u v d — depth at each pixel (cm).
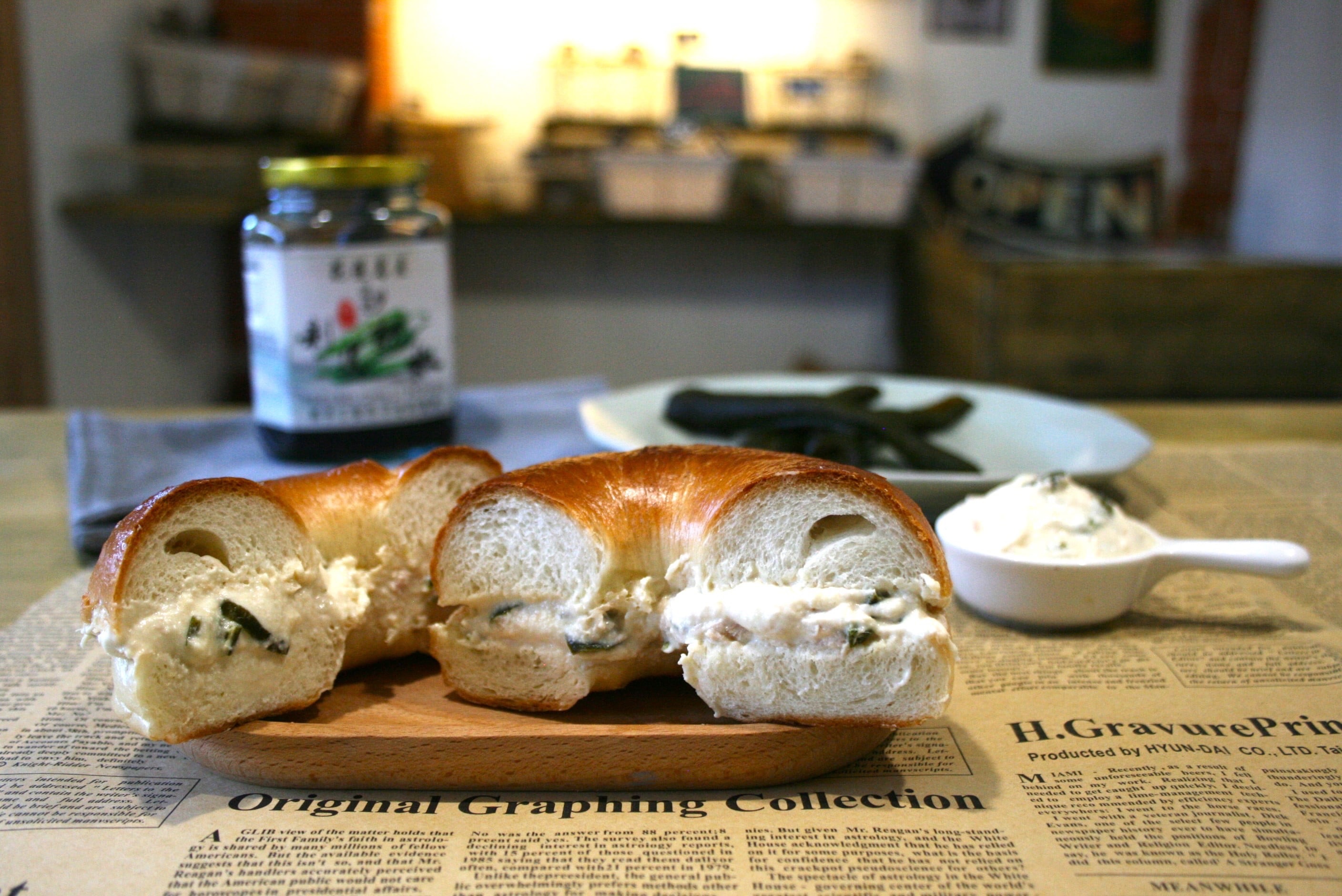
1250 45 119
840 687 25
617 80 119
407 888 22
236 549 26
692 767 24
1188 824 23
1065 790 25
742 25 119
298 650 26
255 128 101
